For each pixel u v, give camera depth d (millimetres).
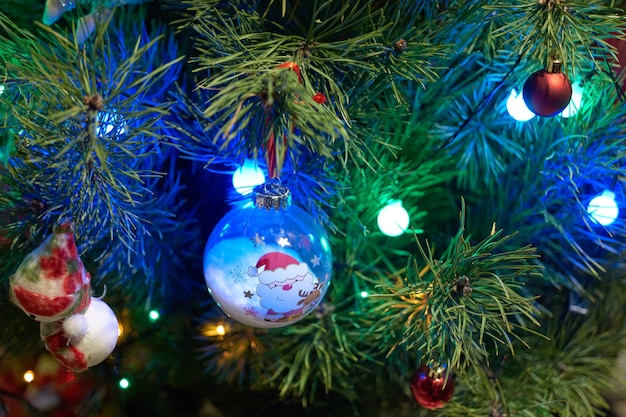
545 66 651
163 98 722
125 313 748
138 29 718
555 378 756
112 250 705
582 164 731
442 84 743
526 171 750
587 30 646
